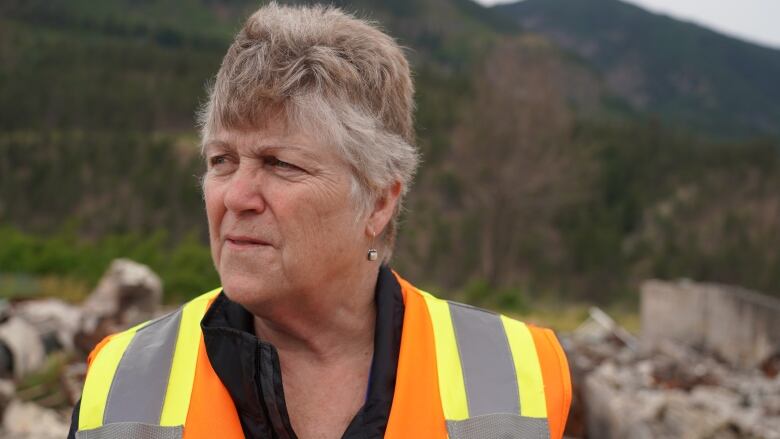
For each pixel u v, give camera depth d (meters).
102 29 158.38
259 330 1.95
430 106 73.25
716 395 7.97
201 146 1.89
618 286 47.03
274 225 1.74
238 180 1.74
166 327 1.98
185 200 71.75
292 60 1.71
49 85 97.06
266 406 1.73
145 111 95.00
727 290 12.02
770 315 10.80
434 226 43.78
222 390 1.79
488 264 41.47
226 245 1.77
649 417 6.22
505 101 42.53
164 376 1.85
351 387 1.91
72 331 7.40
